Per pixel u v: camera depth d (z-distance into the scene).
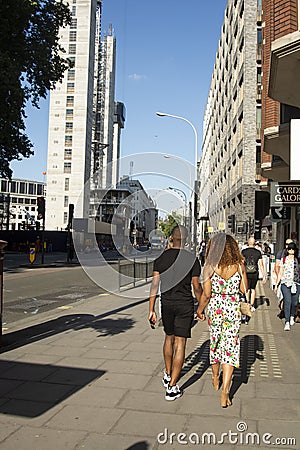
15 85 21.70
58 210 78.62
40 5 24.91
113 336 8.34
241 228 30.62
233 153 43.94
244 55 37.44
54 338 8.14
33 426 4.28
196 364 6.54
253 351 7.45
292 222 21.86
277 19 11.23
